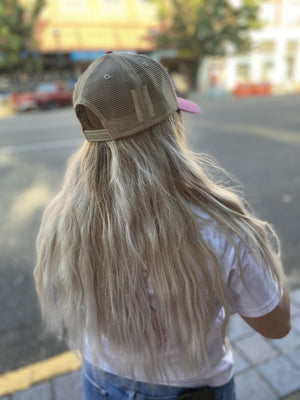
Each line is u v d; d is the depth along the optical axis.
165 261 0.69
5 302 2.44
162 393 0.83
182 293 0.71
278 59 25.06
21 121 11.34
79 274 0.77
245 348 1.87
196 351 0.75
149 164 0.68
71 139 7.79
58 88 15.53
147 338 0.76
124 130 0.68
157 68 0.70
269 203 3.89
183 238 0.69
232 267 0.71
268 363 1.77
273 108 12.76
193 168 0.73
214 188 0.76
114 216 0.70
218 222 0.70
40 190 4.61
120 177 0.68
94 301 0.77
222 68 23.77
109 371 0.86
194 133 7.82
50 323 0.99
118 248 0.70
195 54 21.00
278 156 5.78
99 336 0.80
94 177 0.72
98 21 20.33
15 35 16.75
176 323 0.73
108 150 0.71
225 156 5.85
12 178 5.16
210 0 19.67
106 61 0.69
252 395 1.61
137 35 21.11
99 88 0.66
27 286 2.61
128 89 0.66
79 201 0.75
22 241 3.29
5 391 1.72
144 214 0.69
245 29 20.30
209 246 0.69
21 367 1.89
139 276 0.71
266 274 0.74
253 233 0.73
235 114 11.23
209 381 0.85
